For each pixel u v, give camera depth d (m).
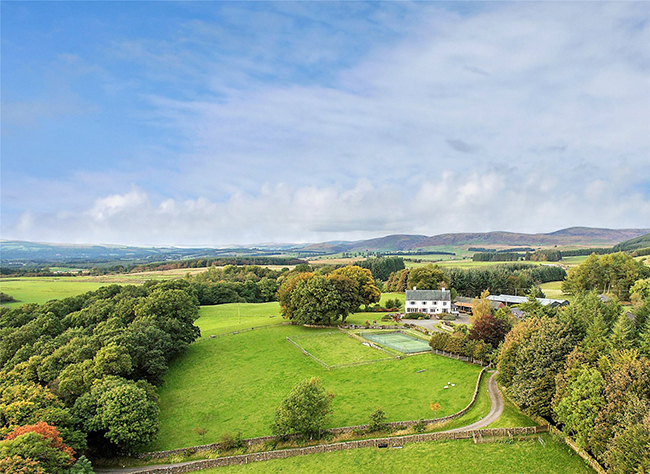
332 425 53.81
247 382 71.44
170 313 90.19
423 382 66.31
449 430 49.44
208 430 55.25
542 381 48.81
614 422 38.66
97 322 93.69
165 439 53.25
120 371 59.91
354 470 42.62
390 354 81.75
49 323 88.00
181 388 70.12
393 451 45.62
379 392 63.75
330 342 92.81
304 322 104.94
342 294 107.31
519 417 51.25
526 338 57.03
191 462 46.00
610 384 40.81
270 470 44.16
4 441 36.94
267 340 95.56
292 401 50.34
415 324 108.31
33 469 34.88
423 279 147.25
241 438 51.78
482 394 59.91
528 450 43.16
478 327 79.00
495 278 162.88
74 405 51.50
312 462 44.97
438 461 42.62
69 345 67.44
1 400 49.50
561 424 47.88
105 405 49.81
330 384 68.50
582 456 41.06
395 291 179.50
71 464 40.34
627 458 33.44
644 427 33.50
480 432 47.19
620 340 51.84
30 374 60.91
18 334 79.38
